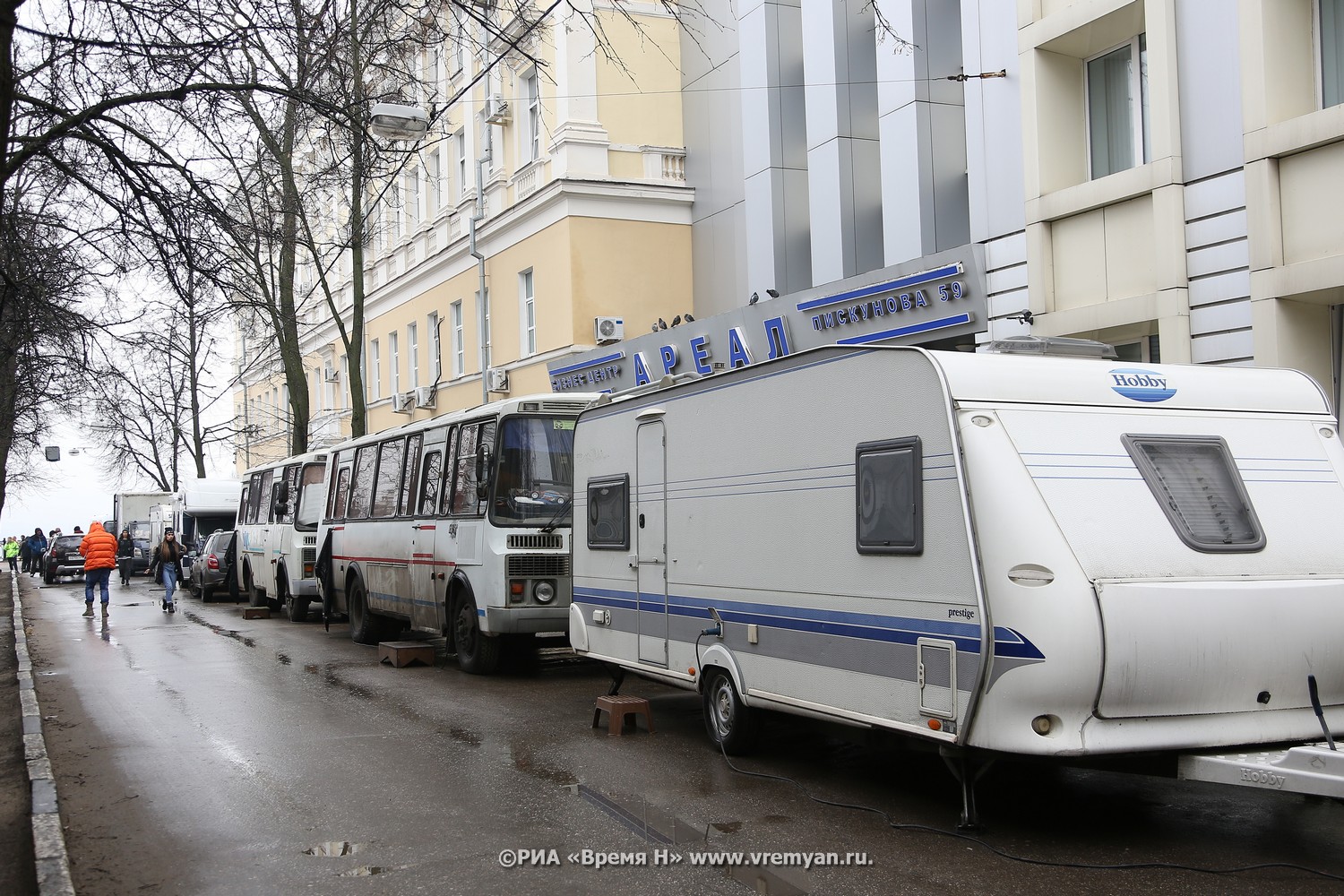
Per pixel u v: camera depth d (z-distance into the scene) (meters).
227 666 14.60
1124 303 12.21
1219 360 11.39
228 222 10.62
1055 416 6.52
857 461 7.11
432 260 31.48
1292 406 7.18
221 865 6.28
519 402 12.79
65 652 16.77
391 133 14.19
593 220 24.41
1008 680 5.96
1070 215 13.00
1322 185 10.55
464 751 9.03
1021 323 13.51
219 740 9.67
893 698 6.75
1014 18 13.51
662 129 25.16
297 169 22.56
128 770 8.64
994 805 7.26
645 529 9.75
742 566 8.32
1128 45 12.98
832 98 18.30
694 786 7.79
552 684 12.73
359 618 17.22
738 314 18.61
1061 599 5.91
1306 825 6.68
